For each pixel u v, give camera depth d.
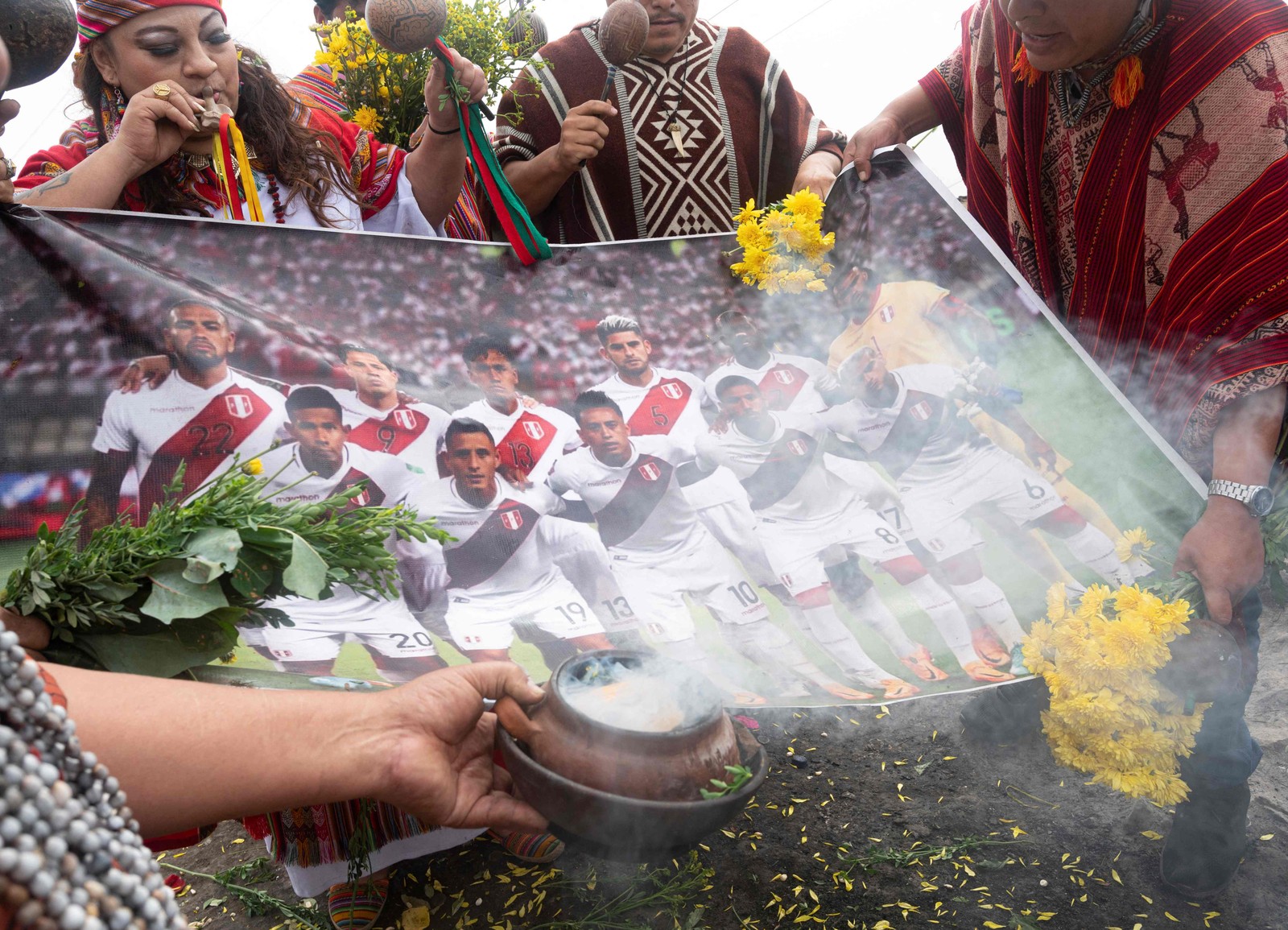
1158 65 1.67
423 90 2.74
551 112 2.76
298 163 2.13
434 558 1.74
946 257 2.00
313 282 1.83
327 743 1.04
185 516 1.19
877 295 2.01
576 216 2.83
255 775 0.97
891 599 1.82
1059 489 1.81
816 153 2.71
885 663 1.76
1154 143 1.70
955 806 2.32
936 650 1.76
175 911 0.76
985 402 1.88
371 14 1.91
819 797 2.40
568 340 1.96
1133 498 1.77
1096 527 1.79
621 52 2.17
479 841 2.39
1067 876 2.07
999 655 1.74
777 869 2.17
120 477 1.63
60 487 1.59
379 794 1.08
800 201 2.01
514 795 1.26
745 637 1.79
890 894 2.07
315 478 1.74
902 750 2.57
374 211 2.39
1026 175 1.97
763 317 2.00
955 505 1.85
